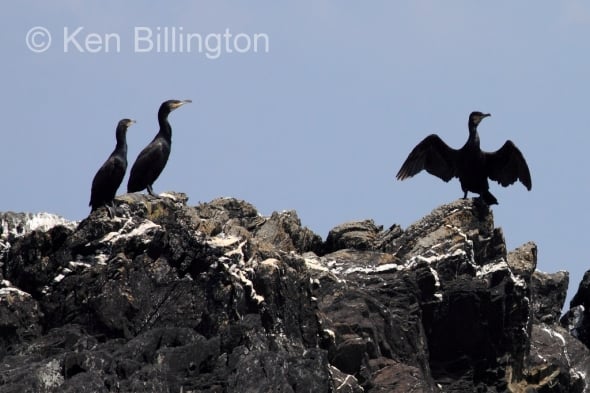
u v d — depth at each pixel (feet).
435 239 140.56
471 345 135.44
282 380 113.09
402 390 126.72
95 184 130.52
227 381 113.29
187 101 140.67
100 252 126.31
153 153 137.90
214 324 123.13
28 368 113.29
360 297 132.87
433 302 134.92
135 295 124.16
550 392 138.82
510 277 138.82
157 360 115.75
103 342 122.72
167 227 126.93
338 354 127.95
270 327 124.77
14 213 132.57
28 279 125.80
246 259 127.95
